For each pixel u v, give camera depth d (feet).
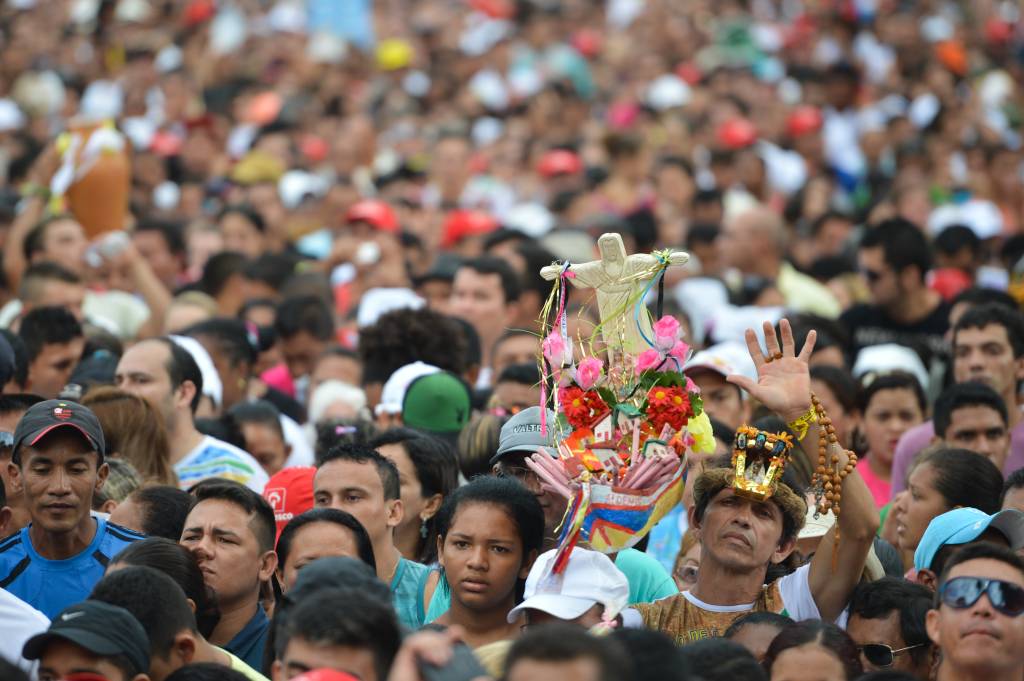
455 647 54.75
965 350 108.68
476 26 319.88
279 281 150.71
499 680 51.34
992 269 166.40
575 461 70.18
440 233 189.06
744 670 60.75
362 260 152.46
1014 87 273.54
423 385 100.99
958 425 97.25
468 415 101.91
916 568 78.07
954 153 218.79
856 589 73.92
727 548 73.51
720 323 133.80
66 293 121.60
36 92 258.16
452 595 72.84
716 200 186.50
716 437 92.27
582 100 265.34
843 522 74.02
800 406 72.43
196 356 105.60
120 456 91.50
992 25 298.35
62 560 78.54
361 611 55.36
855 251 176.55
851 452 73.72
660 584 78.38
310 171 217.15
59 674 59.88
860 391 109.09
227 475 98.17
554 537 77.82
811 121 231.09
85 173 142.31
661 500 71.10
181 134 242.78
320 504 81.10
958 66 272.72
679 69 283.18
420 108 271.28
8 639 71.05
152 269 158.61
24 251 141.08
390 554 81.71
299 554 73.51
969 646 63.67
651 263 71.61
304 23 303.07
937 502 84.99
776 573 78.89
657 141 238.07
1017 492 81.56
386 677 55.42
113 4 305.32
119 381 99.04
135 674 60.75
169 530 81.51
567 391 71.05
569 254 147.64
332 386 115.24
